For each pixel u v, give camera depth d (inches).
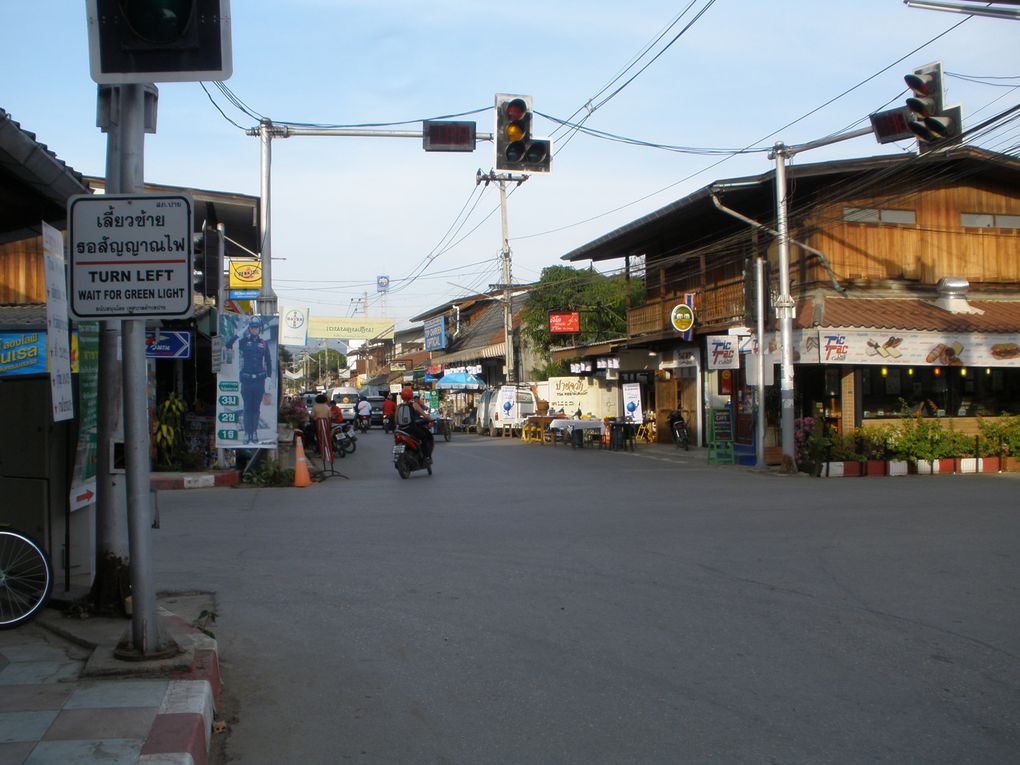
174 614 259.4
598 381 1293.1
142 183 211.2
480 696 210.1
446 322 2284.7
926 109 422.0
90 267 197.9
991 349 791.1
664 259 1042.7
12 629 243.8
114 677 198.7
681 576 329.4
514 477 705.6
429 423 724.0
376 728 191.5
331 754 178.1
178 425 708.0
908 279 856.3
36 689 191.6
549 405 1282.0
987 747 179.3
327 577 330.3
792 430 735.7
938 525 442.6
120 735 166.7
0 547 246.7
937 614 277.0
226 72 192.7
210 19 191.5
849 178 836.6
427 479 694.5
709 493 583.5
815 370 864.9
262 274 692.7
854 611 280.7
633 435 1053.2
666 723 192.5
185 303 198.2
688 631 260.4
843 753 176.6
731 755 175.9
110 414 250.5
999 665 229.5
